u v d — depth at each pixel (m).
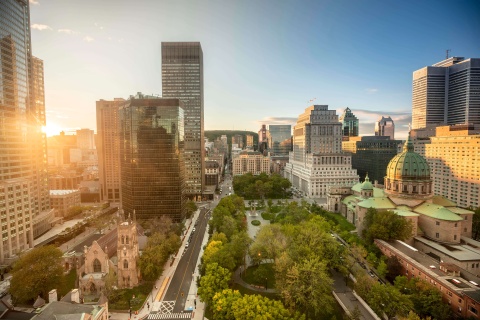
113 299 98.69
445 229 133.25
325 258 112.19
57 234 169.12
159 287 111.06
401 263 112.25
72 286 109.94
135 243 113.06
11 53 162.62
